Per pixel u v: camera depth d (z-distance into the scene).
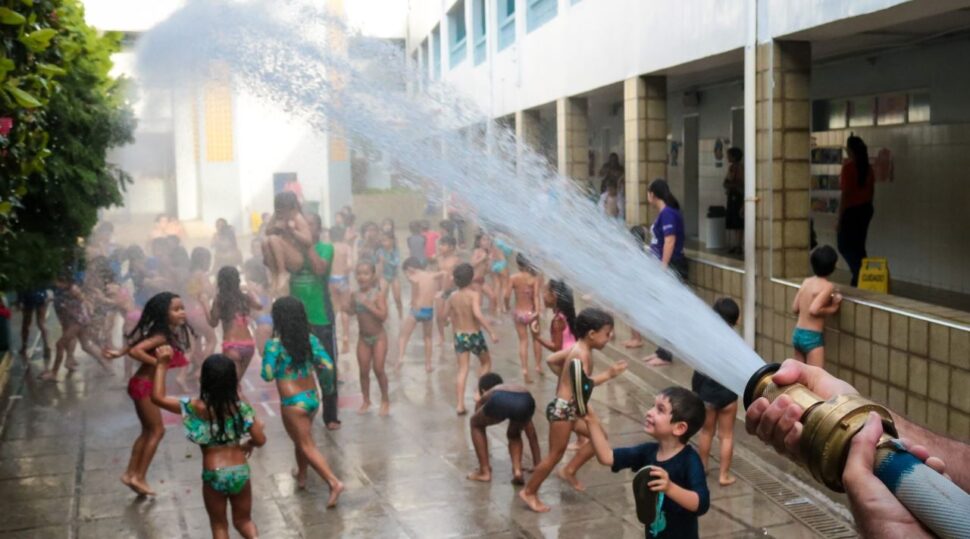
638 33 12.18
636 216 12.45
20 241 9.04
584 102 15.82
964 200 10.32
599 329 6.21
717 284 10.12
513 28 19.56
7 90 5.04
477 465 7.60
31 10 6.13
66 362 11.53
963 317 6.56
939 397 6.53
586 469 7.42
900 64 11.29
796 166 8.71
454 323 9.24
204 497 5.78
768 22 8.67
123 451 8.30
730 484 6.79
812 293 7.43
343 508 6.70
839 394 1.65
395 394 10.06
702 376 6.79
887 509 1.32
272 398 10.05
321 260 8.52
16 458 8.12
